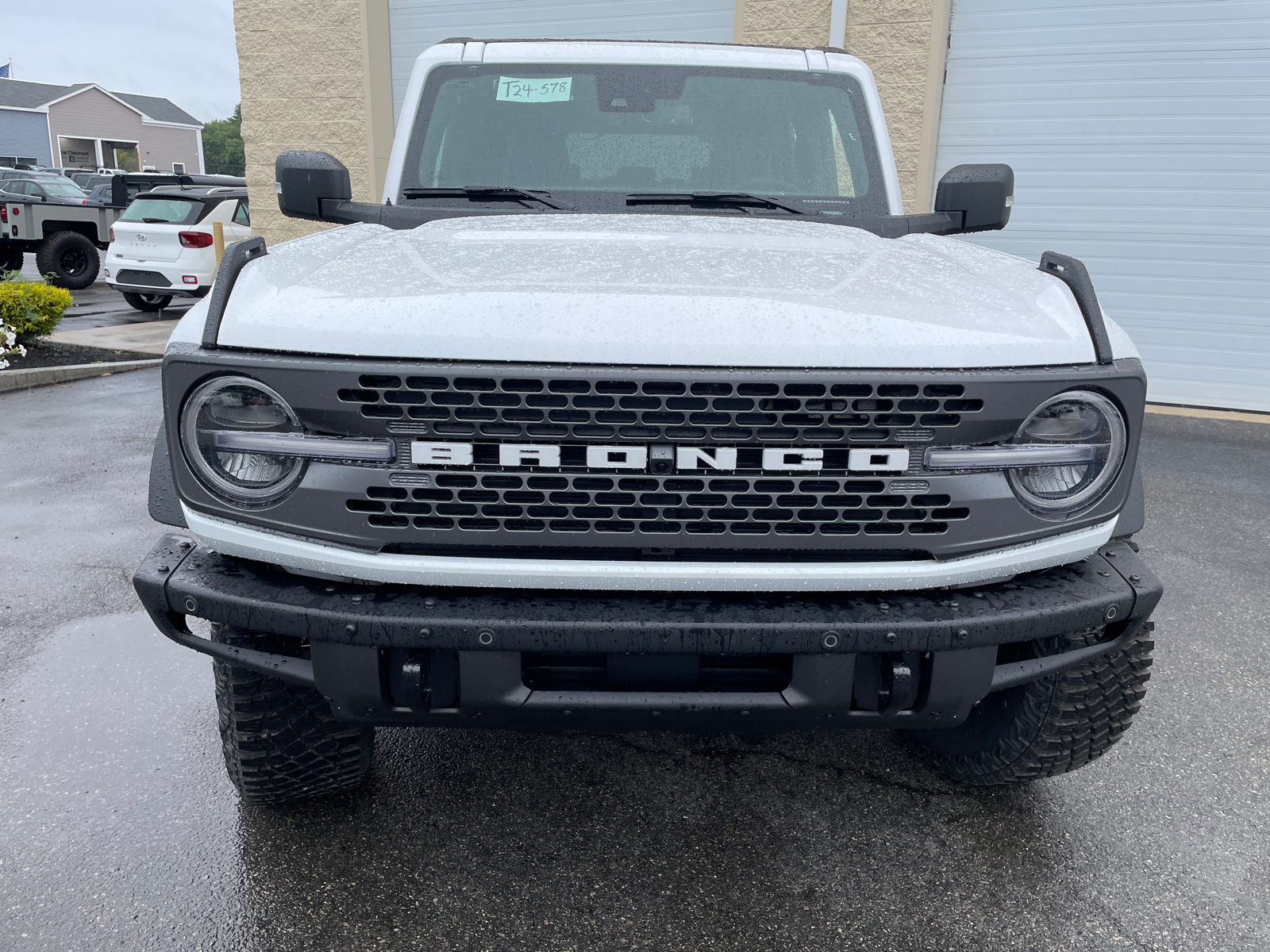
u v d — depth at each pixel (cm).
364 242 232
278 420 176
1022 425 180
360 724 195
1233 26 751
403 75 992
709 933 213
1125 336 195
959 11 807
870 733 301
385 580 181
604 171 303
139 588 186
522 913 218
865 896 226
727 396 171
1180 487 596
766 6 841
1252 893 228
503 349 170
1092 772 281
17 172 2075
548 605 179
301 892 224
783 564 181
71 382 905
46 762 277
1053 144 814
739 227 260
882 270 211
